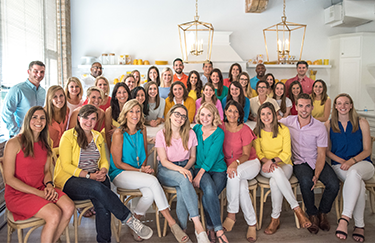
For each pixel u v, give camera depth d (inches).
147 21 205.8
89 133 84.4
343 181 95.5
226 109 95.6
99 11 201.9
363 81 205.5
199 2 207.8
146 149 95.2
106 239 78.5
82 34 201.9
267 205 110.6
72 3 199.0
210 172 92.3
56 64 182.4
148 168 89.4
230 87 126.6
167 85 145.7
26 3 140.1
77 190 77.0
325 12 216.7
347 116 97.1
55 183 82.4
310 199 90.7
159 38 207.2
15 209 70.6
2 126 112.7
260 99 139.1
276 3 213.6
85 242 85.4
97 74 172.1
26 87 109.1
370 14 194.1
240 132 95.7
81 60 201.5
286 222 97.0
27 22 141.2
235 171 88.2
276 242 84.8
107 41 204.1
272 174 90.5
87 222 97.7
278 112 141.6
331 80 218.8
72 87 111.0
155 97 125.0
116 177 87.0
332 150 99.8
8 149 71.6
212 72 142.3
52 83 174.9
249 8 203.8
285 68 218.8
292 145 100.8
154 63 208.4
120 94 104.3
